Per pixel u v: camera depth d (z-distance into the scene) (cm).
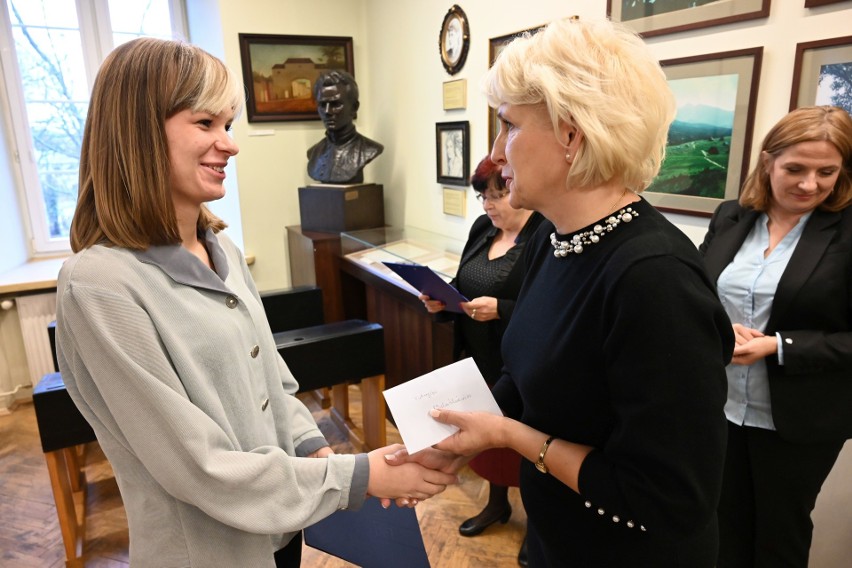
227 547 92
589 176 78
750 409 149
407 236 333
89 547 219
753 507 156
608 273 76
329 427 310
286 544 111
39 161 381
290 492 90
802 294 136
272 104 373
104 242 83
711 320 72
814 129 129
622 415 75
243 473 85
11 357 347
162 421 80
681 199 194
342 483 97
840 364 131
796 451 145
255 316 104
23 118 368
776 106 162
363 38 393
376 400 261
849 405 139
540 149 81
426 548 211
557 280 89
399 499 107
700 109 183
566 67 75
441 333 252
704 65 179
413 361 282
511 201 89
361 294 361
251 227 385
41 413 190
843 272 133
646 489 73
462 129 295
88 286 77
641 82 76
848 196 134
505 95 81
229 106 89
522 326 95
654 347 71
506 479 200
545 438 88
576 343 81
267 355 107
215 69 87
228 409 91
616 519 81
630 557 89
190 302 87
